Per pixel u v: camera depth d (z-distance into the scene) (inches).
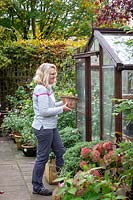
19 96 330.3
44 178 190.5
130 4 205.6
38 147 163.5
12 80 342.6
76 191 89.7
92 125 191.2
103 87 165.5
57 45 341.4
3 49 332.5
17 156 246.2
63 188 91.5
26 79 343.0
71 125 231.9
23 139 256.7
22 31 451.2
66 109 165.9
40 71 160.4
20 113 297.9
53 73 160.4
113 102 147.0
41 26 457.4
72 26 455.5
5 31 361.4
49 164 178.7
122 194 97.9
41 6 440.1
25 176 195.0
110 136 154.3
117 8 227.8
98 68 179.2
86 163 115.3
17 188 174.2
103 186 90.9
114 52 152.1
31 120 256.8
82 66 203.0
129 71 147.3
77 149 152.7
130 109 103.4
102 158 120.1
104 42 163.2
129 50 154.9
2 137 325.1
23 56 337.7
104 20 236.1
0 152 260.2
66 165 149.6
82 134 203.8
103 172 114.7
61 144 167.6
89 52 181.8
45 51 339.6
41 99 157.1
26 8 437.1
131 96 145.3
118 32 177.2
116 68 144.5
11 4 417.1
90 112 192.7
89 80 192.7
